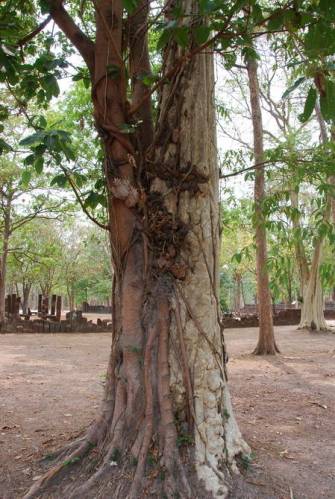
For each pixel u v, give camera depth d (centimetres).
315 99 260
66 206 1900
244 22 351
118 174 379
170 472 334
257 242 1185
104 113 372
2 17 404
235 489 341
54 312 2352
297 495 350
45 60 388
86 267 3519
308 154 609
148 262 377
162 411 358
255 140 1193
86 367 973
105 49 371
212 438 358
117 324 393
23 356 1130
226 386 391
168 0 367
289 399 690
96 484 336
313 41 258
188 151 385
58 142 337
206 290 379
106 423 378
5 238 1920
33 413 594
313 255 1902
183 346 367
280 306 3375
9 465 407
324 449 462
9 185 1773
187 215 380
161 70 404
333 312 3088
